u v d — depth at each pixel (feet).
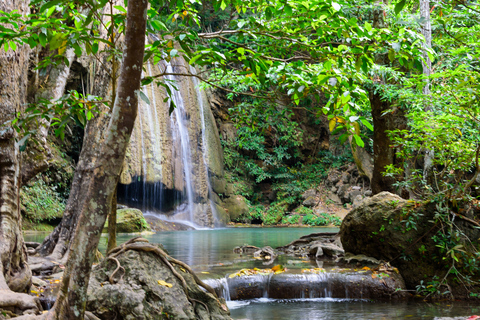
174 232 50.65
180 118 64.34
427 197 21.88
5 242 11.87
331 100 10.41
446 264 20.21
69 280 7.92
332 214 72.43
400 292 19.74
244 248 30.50
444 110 21.97
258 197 79.97
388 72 24.88
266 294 19.21
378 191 30.07
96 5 10.02
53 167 49.14
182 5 12.32
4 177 12.34
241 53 11.07
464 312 16.57
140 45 7.94
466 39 21.65
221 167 73.05
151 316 10.86
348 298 19.27
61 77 22.68
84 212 7.95
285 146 81.10
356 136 9.96
